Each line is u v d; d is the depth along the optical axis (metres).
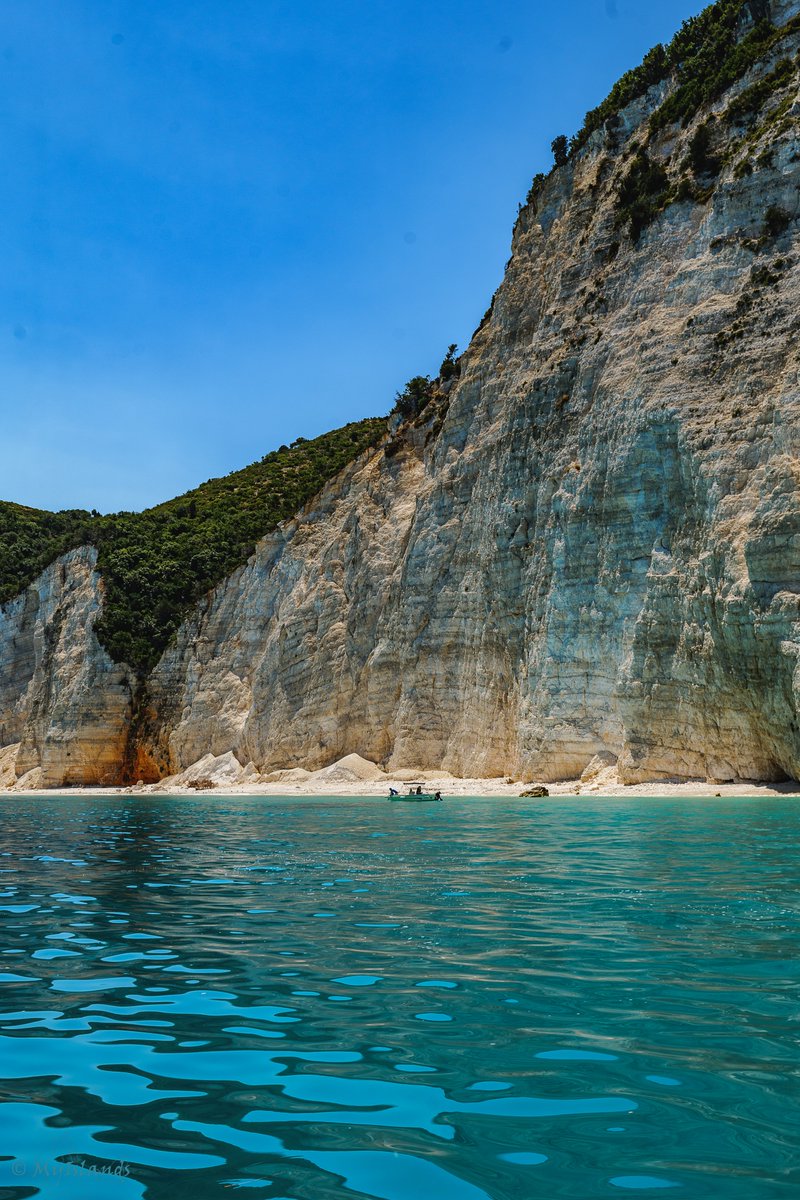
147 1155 4.96
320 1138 5.12
